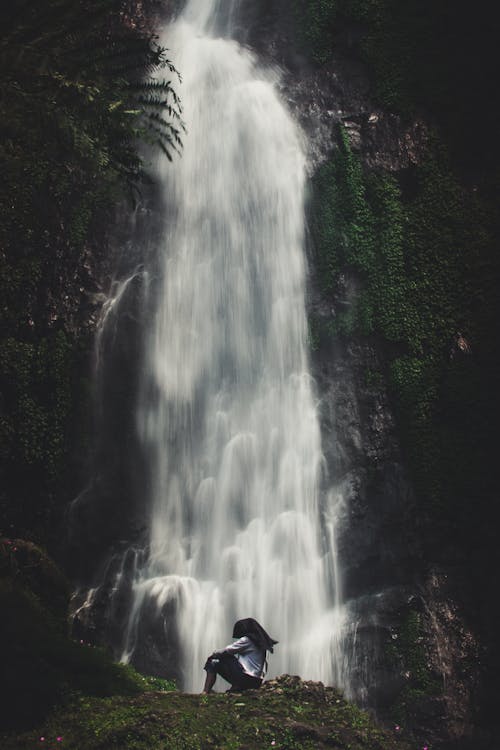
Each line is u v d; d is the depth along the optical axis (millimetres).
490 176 19719
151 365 18234
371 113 20062
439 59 20297
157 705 8875
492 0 20328
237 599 16906
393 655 16438
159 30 20547
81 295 18078
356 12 20594
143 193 19141
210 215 19516
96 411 17672
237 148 20062
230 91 20438
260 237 19516
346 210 19422
